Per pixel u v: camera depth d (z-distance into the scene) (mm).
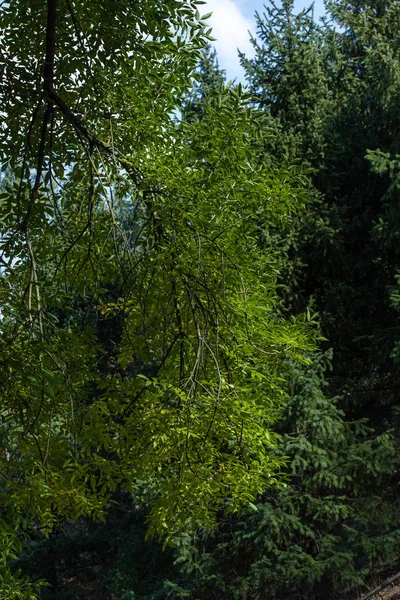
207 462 4785
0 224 5668
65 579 15242
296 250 12016
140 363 11320
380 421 12555
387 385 12891
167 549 12594
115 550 13883
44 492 4277
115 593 13289
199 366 4625
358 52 15117
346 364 12688
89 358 5426
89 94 5277
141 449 5062
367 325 12516
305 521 10922
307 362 5105
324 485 10750
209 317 4691
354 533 10391
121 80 5008
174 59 5121
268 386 5180
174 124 5008
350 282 12875
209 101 4750
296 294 12219
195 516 4848
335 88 14531
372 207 13109
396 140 12141
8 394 4203
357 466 10641
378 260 12531
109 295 11297
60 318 8766
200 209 4410
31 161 5711
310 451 10477
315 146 12703
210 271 4684
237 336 4805
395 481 11719
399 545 10414
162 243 4656
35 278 4414
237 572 11344
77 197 5844
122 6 4777
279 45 13359
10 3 5344
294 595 11062
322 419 10523
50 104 4934
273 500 10891
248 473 4836
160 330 5172
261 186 4586
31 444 4621
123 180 4746
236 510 5066
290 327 5004
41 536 14578
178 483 4676
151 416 4773
